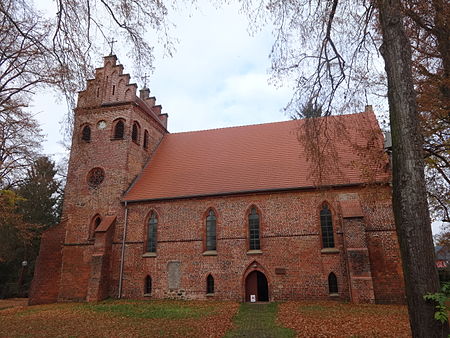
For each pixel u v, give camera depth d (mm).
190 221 24062
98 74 29469
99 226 24531
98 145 27625
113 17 8336
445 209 20219
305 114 10266
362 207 21375
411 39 12328
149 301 22328
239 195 23672
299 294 21000
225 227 23312
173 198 24578
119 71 29062
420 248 6621
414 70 14375
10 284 37719
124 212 25438
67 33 8422
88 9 8219
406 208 6879
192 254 23391
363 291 18953
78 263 25062
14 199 22375
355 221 20000
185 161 28172
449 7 11297
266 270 21875
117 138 27359
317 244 21547
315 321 14391
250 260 22281
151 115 30906
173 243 23922
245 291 22078
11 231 33188
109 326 14656
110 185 26328
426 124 15016
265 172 24500
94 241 24953
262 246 22375
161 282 23359
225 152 27797
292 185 22734
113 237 24938
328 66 9625
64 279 24781
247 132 29547
